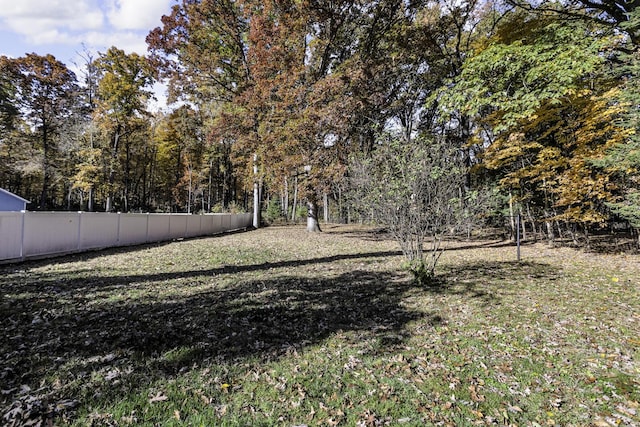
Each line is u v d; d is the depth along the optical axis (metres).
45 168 26.30
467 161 16.91
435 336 4.39
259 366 3.51
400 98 19.47
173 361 3.51
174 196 41.00
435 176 6.50
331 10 16.91
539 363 3.66
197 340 4.05
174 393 2.91
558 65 7.25
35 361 3.34
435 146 6.68
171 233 16.53
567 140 11.48
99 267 8.41
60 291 5.94
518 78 8.38
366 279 7.54
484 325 4.77
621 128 9.56
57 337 3.94
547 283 7.08
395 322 4.90
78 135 27.00
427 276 7.01
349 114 16.19
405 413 2.76
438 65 17.59
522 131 12.05
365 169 7.48
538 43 8.64
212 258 10.27
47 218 9.80
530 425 2.64
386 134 7.34
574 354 3.87
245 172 25.70
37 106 26.30
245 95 18.50
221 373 3.32
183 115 33.09
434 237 7.10
